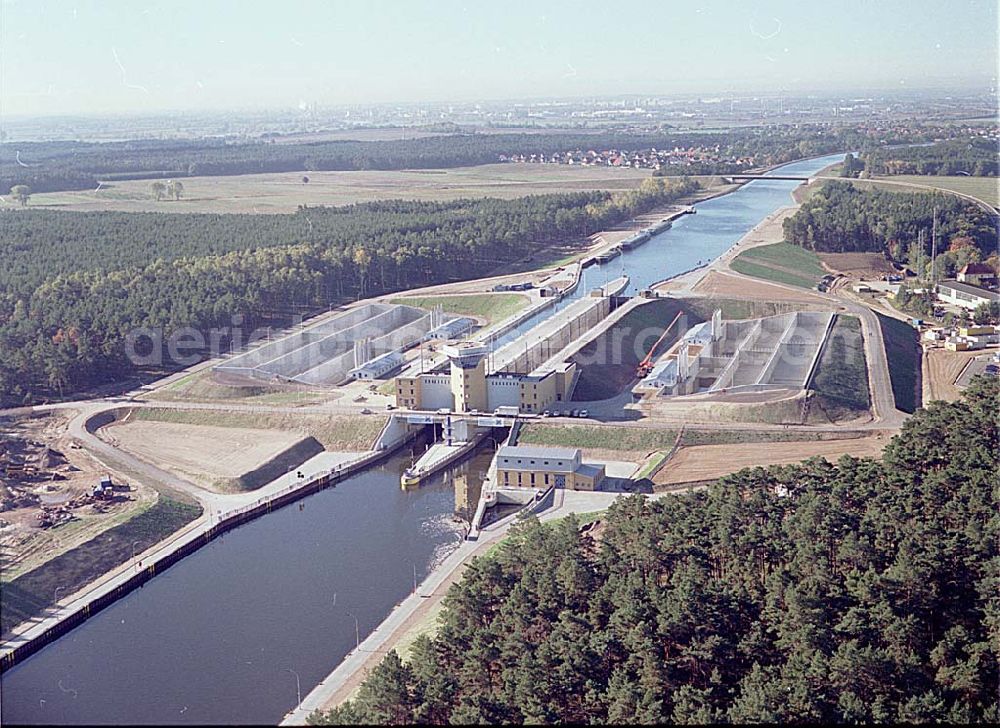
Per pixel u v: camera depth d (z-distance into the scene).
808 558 196.62
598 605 191.62
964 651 174.88
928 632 183.12
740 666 175.62
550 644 178.75
